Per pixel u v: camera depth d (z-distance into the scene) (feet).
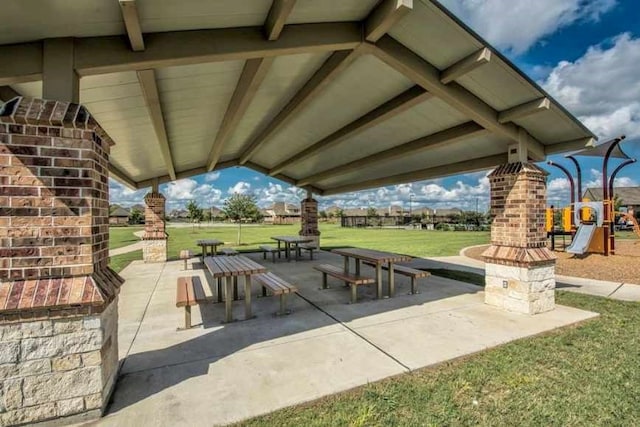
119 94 12.97
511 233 16.46
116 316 9.38
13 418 7.12
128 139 19.36
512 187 16.43
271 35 9.76
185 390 9.00
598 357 10.95
